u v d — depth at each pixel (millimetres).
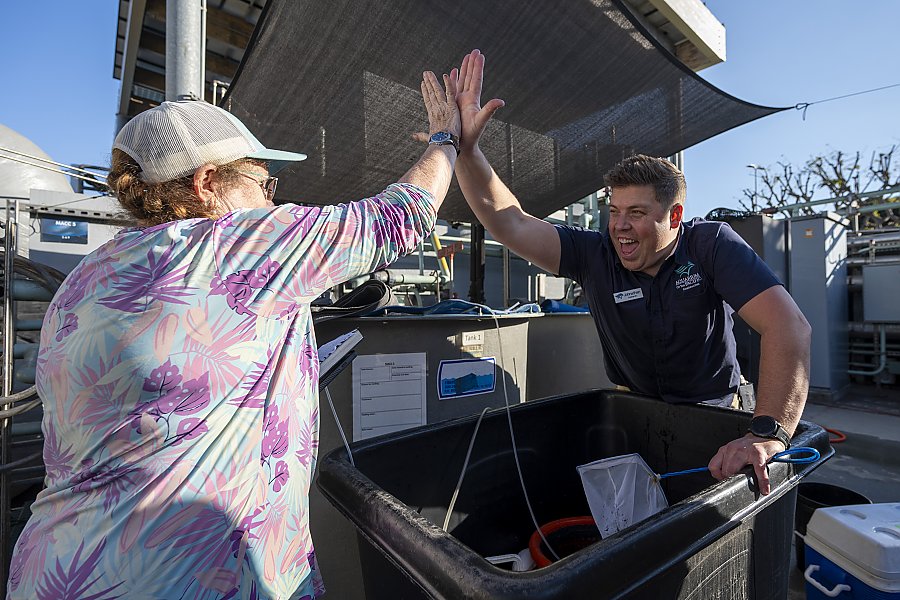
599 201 6469
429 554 653
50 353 740
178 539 683
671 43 4930
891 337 5238
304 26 1880
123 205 862
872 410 4430
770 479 940
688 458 1448
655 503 1237
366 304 1697
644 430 1577
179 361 701
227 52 5129
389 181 3121
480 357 1866
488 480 1383
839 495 2021
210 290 733
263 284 766
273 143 2602
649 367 1720
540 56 2344
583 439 1637
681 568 740
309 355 945
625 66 2529
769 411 1176
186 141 815
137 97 6648
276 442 805
